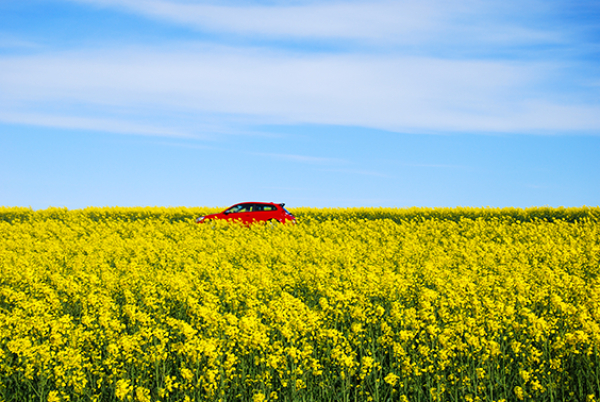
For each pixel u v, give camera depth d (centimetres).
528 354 698
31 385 670
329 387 680
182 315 942
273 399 664
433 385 687
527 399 646
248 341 726
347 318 882
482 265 1369
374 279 1041
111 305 921
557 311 843
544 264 1363
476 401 638
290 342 767
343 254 1495
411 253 1562
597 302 857
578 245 1723
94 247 1714
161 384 688
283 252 1585
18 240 1925
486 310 826
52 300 978
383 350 761
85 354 768
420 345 729
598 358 670
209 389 642
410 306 973
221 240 1975
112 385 693
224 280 1090
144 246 1717
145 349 757
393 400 685
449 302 868
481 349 696
